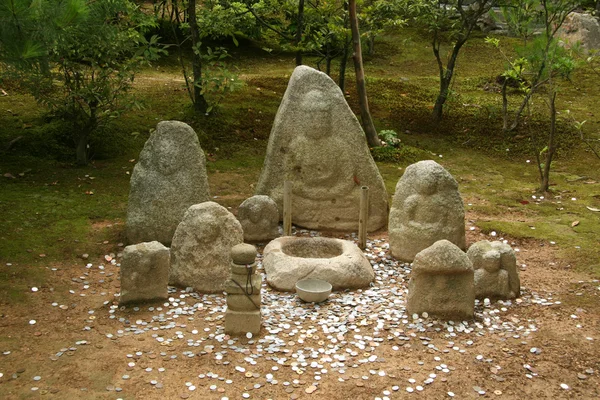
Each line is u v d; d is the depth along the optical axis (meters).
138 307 5.88
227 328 5.37
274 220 7.53
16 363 4.89
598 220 8.21
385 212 8.05
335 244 6.99
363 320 5.69
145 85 12.33
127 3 9.61
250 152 10.38
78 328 5.46
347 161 7.86
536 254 7.27
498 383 4.77
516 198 9.12
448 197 6.98
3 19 5.46
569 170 10.38
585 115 12.45
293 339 5.36
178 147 7.25
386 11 12.08
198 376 4.79
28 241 6.98
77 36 8.01
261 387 4.67
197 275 6.21
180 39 14.70
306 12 11.72
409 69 15.28
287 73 14.16
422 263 5.63
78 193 8.48
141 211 7.15
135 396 4.52
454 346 5.28
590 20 15.77
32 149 9.52
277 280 6.31
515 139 11.52
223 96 11.21
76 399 4.47
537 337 5.43
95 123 9.20
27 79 9.03
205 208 6.30
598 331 5.54
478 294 6.11
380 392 4.64
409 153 10.70
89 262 6.79
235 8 11.59
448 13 12.63
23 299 5.90
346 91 13.06
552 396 4.63
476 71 14.99
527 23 10.84
